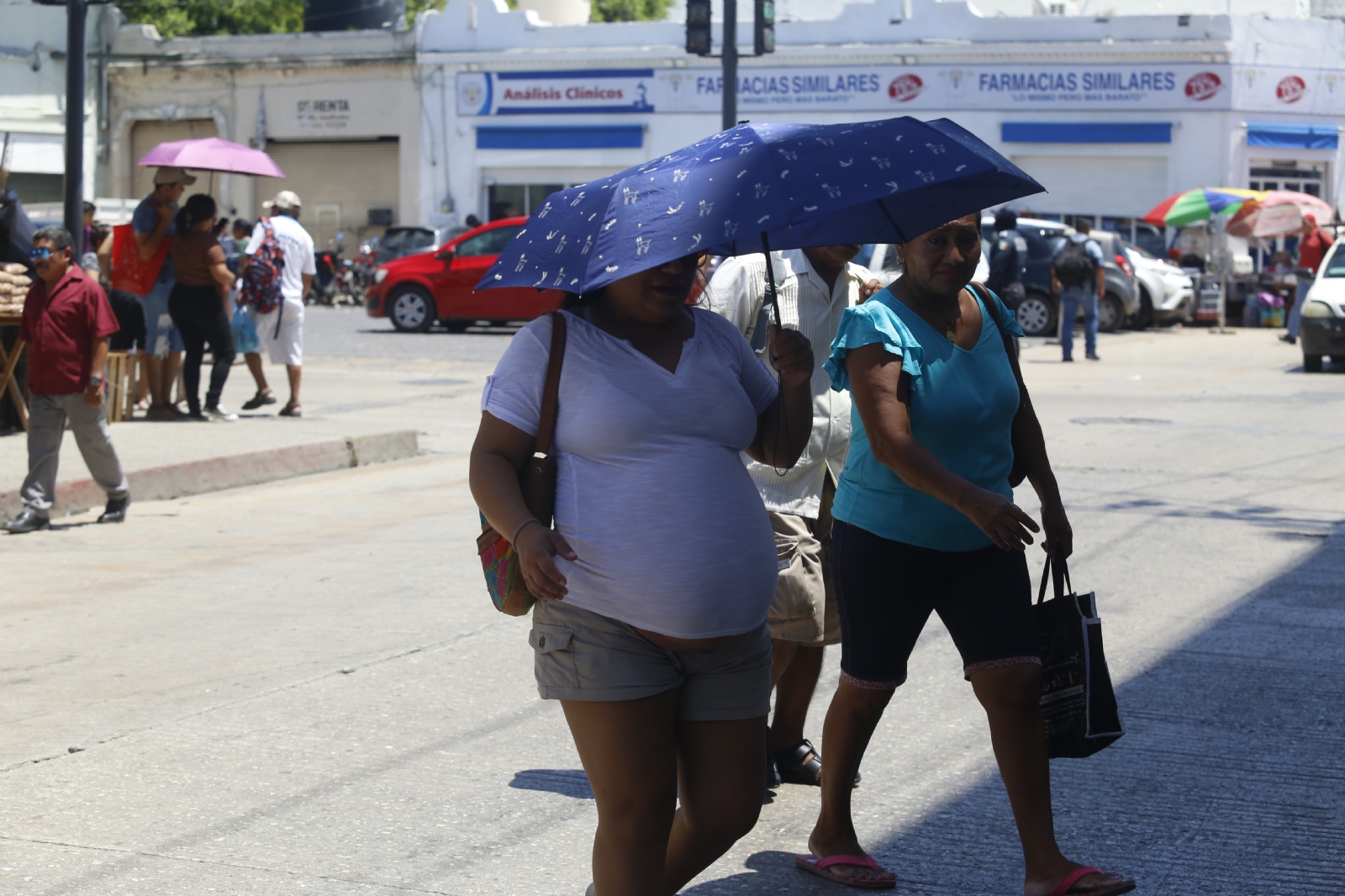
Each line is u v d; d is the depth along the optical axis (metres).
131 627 6.58
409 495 10.37
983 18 32.44
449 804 4.39
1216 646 6.15
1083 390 16.84
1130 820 4.22
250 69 37.03
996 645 3.59
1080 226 20.59
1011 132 32.50
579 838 4.14
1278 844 4.04
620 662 2.99
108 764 4.71
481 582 7.45
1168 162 31.81
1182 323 28.38
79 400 8.96
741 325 4.40
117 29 37.72
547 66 35.03
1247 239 31.09
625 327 3.09
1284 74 31.80
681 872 3.21
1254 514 9.19
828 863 3.83
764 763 3.17
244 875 3.86
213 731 5.05
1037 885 3.56
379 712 5.29
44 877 3.84
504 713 5.29
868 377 3.50
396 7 40.44
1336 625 6.47
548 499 3.04
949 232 3.50
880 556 3.67
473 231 24.72
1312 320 18.59
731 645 3.07
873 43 33.06
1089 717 3.67
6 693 5.55
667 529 2.98
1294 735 4.98
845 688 3.78
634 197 2.90
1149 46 31.47
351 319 28.45
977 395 3.59
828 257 4.36
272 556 8.17
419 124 36.09
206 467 10.59
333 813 4.31
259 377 13.94
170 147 13.39
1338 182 32.81
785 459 3.26
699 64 34.16
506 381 3.05
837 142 2.97
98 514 9.63
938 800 4.43
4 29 36.25
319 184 37.28
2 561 8.09
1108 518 9.04
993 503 3.29
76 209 12.36
